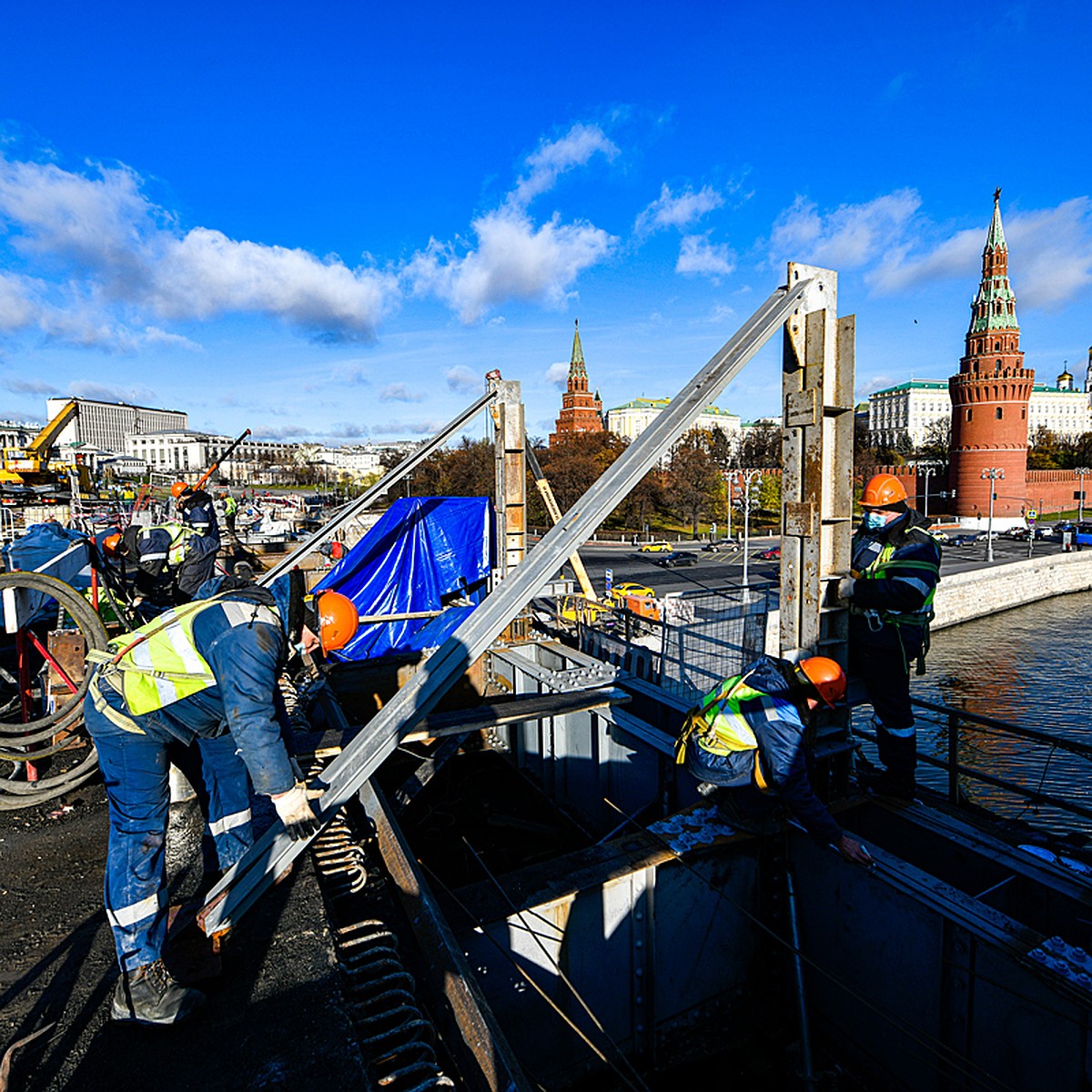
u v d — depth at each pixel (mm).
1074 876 3496
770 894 4141
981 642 35125
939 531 73000
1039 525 72938
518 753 8078
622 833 6000
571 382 124750
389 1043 2098
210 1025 2113
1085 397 149625
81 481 11680
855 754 4789
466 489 61969
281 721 2408
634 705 6395
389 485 7051
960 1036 3223
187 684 2084
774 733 3453
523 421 8102
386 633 8781
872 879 3605
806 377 3941
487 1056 1802
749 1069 3773
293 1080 1903
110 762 2129
